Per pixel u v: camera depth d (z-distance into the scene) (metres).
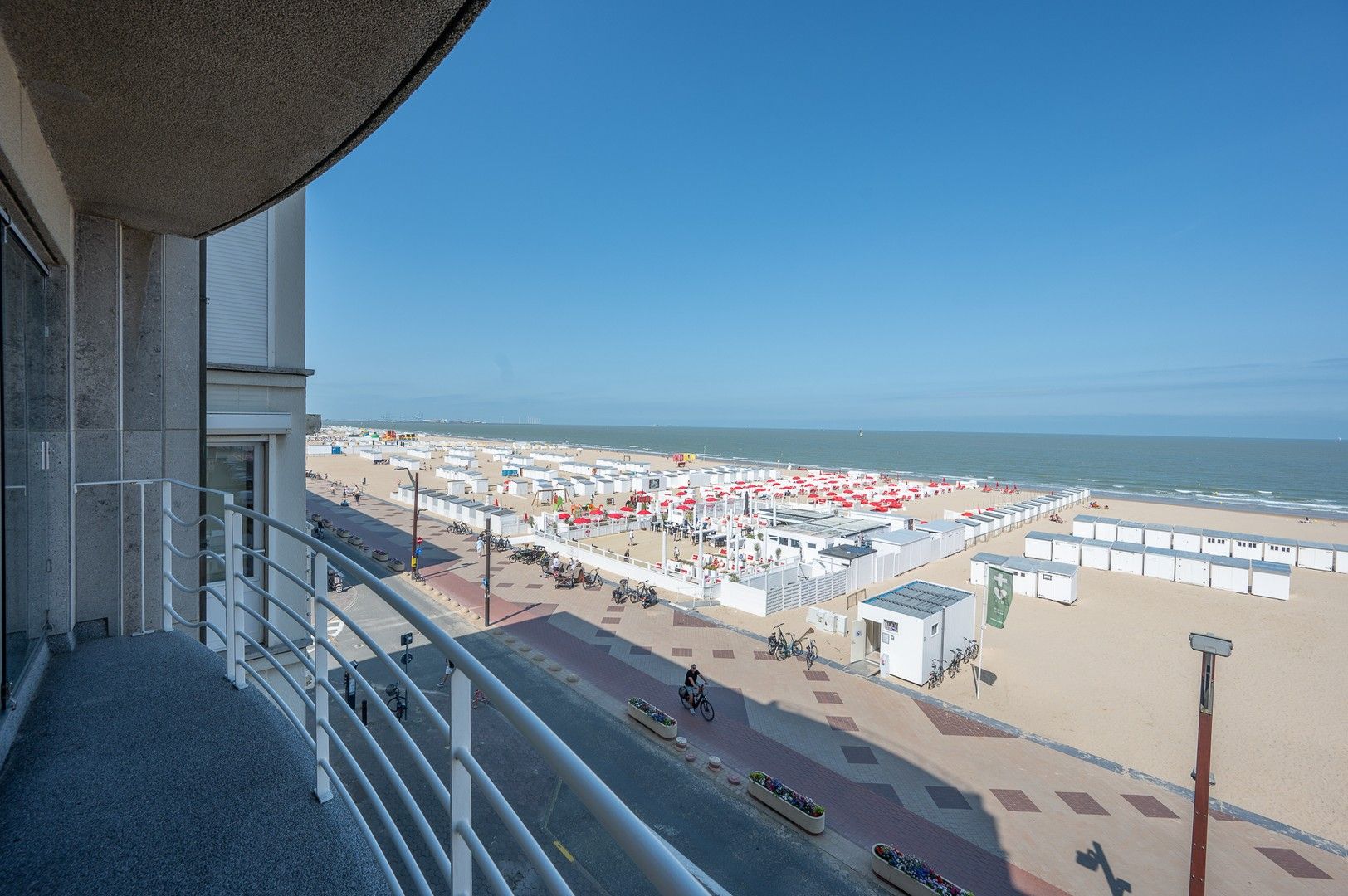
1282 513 64.62
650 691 18.19
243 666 4.01
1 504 3.29
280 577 8.59
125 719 3.74
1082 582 33.62
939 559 37.69
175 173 4.11
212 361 7.86
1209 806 13.70
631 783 13.33
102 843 2.70
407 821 11.66
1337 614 28.30
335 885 2.53
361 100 3.25
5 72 2.83
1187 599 30.41
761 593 26.05
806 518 44.09
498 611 25.16
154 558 5.40
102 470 5.07
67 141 3.68
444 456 105.62
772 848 11.45
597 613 25.39
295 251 8.84
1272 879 11.49
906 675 19.70
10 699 3.51
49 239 4.07
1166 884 11.17
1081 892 10.90
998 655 22.42
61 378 4.71
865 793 13.48
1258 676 21.16
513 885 10.27
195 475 5.79
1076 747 16.25
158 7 2.52
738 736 15.76
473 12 2.64
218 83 3.09
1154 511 63.94
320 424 10.18
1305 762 15.79
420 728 15.09
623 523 44.50
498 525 42.53
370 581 2.45
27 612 4.14
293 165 4.02
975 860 11.56
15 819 2.83
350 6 2.55
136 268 5.23
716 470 85.62
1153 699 19.20
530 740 1.37
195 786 3.12
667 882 0.97
